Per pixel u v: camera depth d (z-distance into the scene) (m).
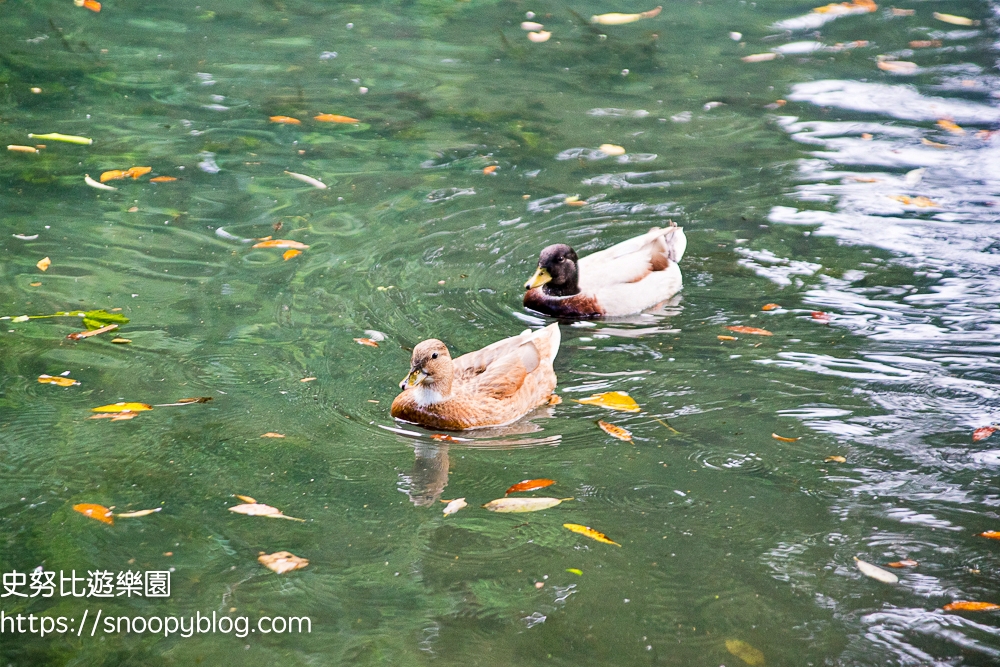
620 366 7.69
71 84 13.00
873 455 6.43
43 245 9.21
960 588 5.27
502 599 5.25
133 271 8.82
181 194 10.30
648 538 5.71
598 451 6.60
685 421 6.89
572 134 11.75
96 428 6.71
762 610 5.15
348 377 7.44
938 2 15.79
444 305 8.53
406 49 14.45
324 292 8.59
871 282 8.65
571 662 4.82
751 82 13.11
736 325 8.15
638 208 10.08
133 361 7.51
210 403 7.04
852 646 4.90
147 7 15.91
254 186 10.51
